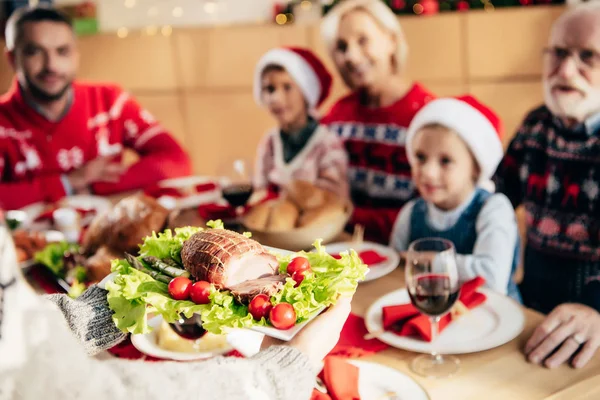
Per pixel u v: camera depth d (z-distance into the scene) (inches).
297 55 94.8
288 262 43.6
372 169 92.4
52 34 105.0
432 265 48.6
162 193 94.8
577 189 70.2
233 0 169.6
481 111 71.0
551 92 69.9
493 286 64.6
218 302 39.1
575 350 47.4
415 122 71.9
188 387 30.4
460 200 70.6
